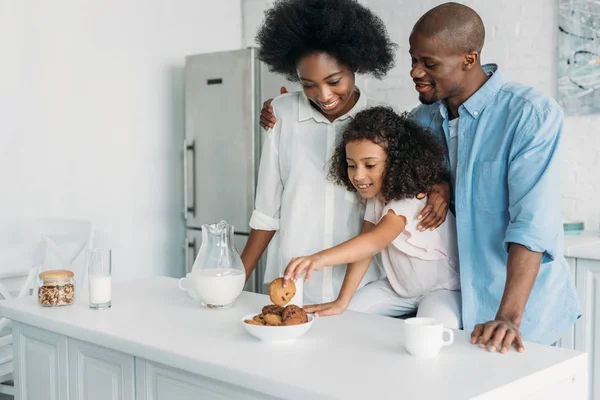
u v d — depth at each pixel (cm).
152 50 404
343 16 179
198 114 394
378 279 207
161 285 200
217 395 128
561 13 326
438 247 183
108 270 171
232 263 168
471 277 178
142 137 400
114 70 383
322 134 201
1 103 332
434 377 117
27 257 342
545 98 171
